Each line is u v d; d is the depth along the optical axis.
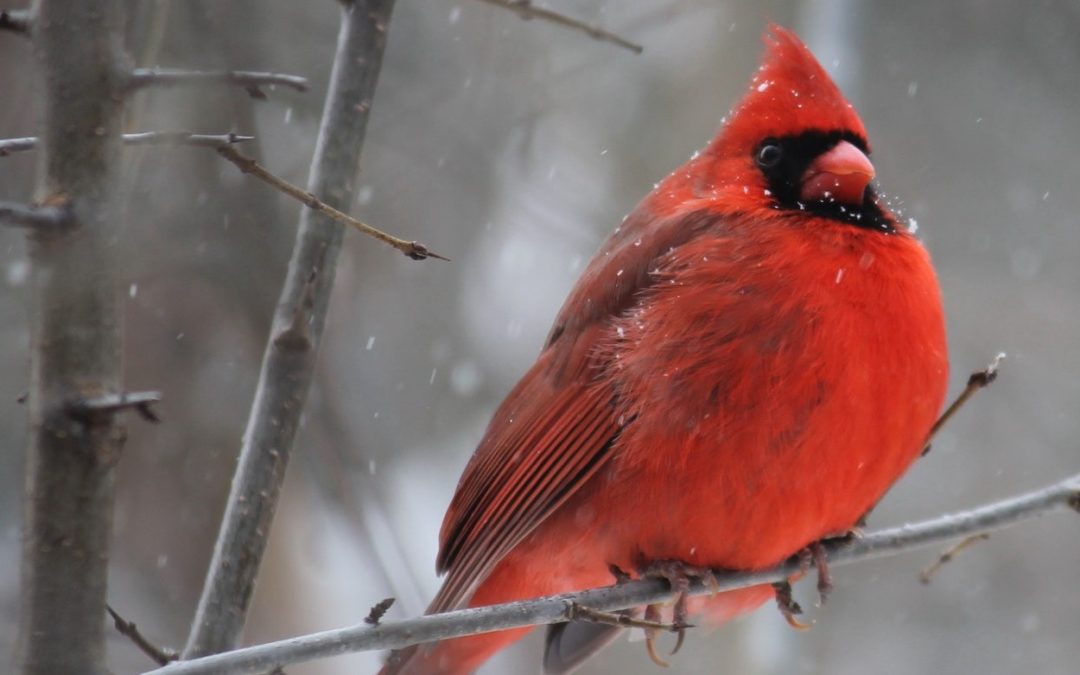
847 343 5.86
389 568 10.08
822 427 5.86
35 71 3.86
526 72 12.73
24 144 4.32
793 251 6.05
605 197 13.03
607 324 6.65
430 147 12.28
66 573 3.78
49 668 3.75
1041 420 10.54
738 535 6.10
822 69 6.62
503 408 7.03
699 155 7.04
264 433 5.43
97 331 3.80
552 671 7.13
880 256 6.06
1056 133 10.41
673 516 6.13
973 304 10.53
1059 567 11.11
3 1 9.62
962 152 10.24
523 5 5.97
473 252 13.85
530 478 6.60
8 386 11.58
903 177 10.14
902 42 10.09
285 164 11.41
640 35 13.25
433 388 13.62
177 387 11.55
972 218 10.36
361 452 11.53
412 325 13.73
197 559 11.43
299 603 12.05
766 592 6.83
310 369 5.52
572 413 6.54
